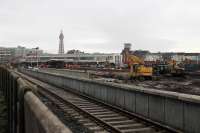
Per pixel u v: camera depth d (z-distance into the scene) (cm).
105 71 5712
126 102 1605
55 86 3422
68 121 1327
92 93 2217
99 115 1446
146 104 1380
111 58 11750
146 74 4328
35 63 14662
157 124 1170
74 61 13300
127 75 4422
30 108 430
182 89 2908
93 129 1139
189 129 1049
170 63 5438
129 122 1270
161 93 1238
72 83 2867
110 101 1850
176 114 1134
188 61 6825
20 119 614
